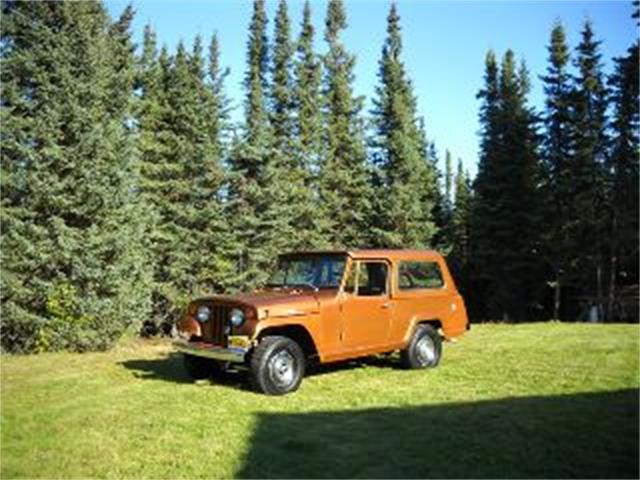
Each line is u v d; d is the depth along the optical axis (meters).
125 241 17.16
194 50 35.19
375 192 40.09
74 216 17.50
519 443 7.50
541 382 10.66
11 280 16.38
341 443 7.64
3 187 17.20
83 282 16.72
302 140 41.19
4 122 17.20
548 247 40.28
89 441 7.79
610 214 38.47
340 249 11.56
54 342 16.09
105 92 19.36
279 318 10.22
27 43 18.38
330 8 43.31
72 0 18.23
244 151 32.22
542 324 21.16
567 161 39.69
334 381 11.11
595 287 40.78
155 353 15.19
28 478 6.70
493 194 41.03
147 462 7.08
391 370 12.05
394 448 7.43
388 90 41.81
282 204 33.84
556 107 41.09
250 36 46.06
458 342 15.71
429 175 43.91
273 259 32.09
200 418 8.74
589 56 39.66
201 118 31.92
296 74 43.12
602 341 15.27
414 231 39.38
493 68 49.06
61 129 17.64
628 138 37.44
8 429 8.31
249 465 6.96
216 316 10.63
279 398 9.87
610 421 8.28
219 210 31.00
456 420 8.51
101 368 12.77
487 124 48.16
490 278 41.59
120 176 17.88
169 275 28.89
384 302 11.58
